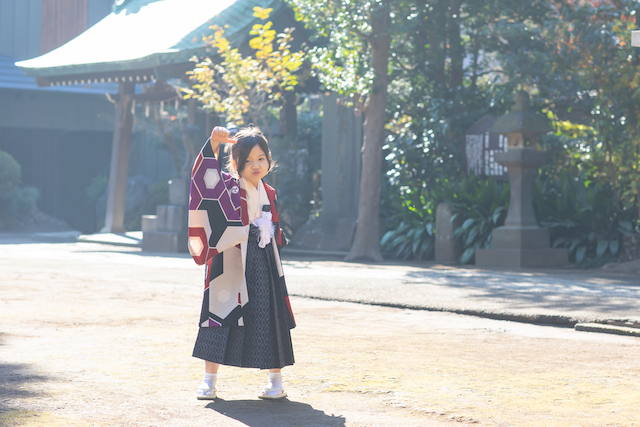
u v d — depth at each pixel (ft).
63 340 17.10
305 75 62.75
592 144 47.42
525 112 45.01
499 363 15.23
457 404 11.44
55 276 35.78
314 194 66.95
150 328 19.43
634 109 43.98
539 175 50.65
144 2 80.12
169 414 10.69
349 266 44.80
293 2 51.49
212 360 11.71
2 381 12.51
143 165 114.62
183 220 61.16
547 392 12.38
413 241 52.85
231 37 61.31
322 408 11.21
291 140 66.59
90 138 112.78
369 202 51.78
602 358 16.01
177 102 80.43
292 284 32.30
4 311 22.38
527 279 35.22
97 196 107.76
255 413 10.87
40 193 110.83
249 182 12.12
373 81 50.37
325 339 18.28
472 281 34.01
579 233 47.14
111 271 39.06
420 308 25.25
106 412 10.65
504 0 52.60
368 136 51.83
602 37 45.85
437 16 54.90
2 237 85.46
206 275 12.03
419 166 57.00
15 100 100.32
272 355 11.73
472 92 56.24
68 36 102.47
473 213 48.88
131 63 63.16
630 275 37.83
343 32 51.78
